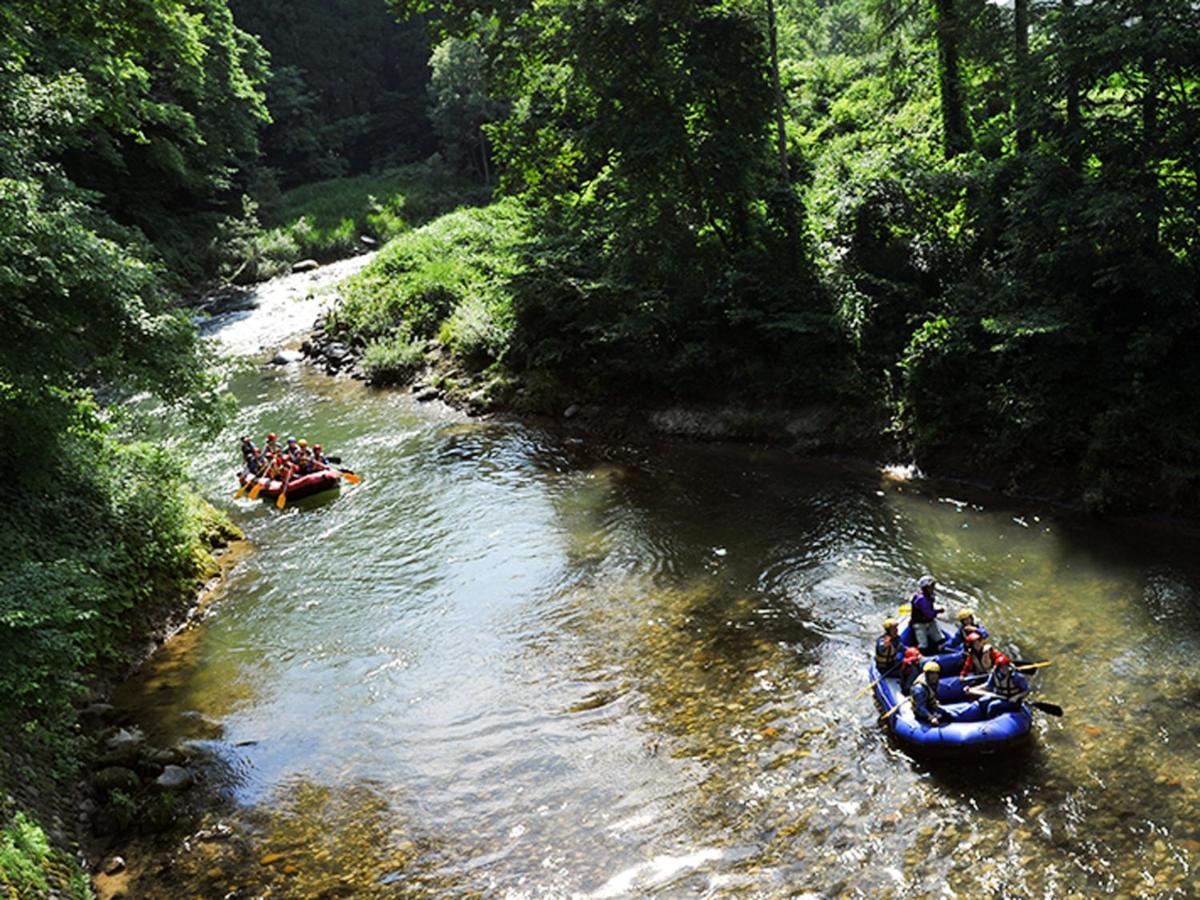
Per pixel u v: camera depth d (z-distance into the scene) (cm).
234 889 790
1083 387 1468
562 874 784
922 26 2141
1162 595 1143
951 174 1761
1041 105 1491
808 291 1858
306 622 1273
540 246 2302
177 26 1947
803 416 1798
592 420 2011
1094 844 769
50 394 1155
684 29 1892
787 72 2617
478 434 2016
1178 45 1269
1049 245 1498
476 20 2328
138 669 1177
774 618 1182
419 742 988
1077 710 941
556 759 939
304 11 6538
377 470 1842
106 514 1298
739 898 742
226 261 4228
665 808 855
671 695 1034
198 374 1236
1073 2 1550
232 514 1684
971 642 970
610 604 1254
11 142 1234
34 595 895
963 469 1560
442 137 6081
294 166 6109
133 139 4031
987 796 838
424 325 2617
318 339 2828
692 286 1994
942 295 1706
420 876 794
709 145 1936
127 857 835
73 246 1076
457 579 1366
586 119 2084
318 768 955
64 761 912
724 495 1596
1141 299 1416
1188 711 922
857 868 765
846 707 987
